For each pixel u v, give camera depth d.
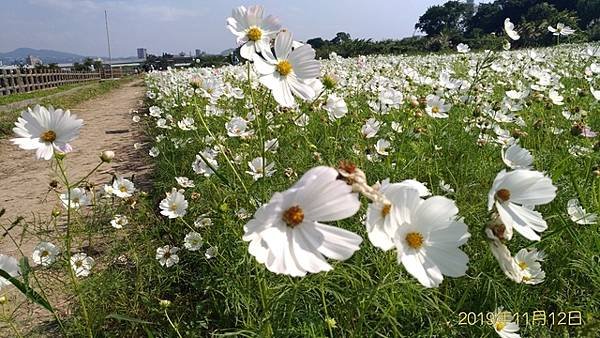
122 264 0.71
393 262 0.42
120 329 0.58
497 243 0.28
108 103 3.89
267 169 0.61
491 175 0.69
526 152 0.43
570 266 0.51
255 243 0.25
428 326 0.45
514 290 0.48
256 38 0.47
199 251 0.66
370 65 2.18
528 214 0.29
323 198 0.25
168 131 1.54
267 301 0.42
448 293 0.48
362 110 1.22
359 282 0.43
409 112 0.82
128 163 1.43
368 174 0.72
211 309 0.58
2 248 0.84
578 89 1.24
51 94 4.83
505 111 1.02
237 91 1.36
